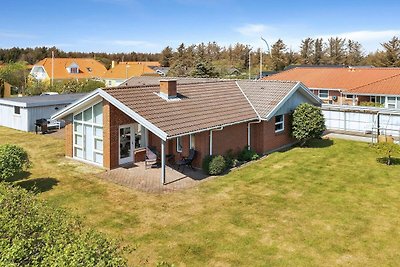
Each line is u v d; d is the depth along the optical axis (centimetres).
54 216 725
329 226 1251
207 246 1118
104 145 1900
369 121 2922
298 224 1266
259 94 2452
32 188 1457
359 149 2375
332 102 4366
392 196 1532
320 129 2405
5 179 1614
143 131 2066
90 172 1844
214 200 1487
